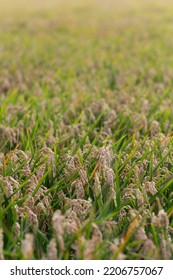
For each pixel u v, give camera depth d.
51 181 3.86
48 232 3.34
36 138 5.28
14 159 4.17
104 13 24.95
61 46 13.98
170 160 4.21
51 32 17.61
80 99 7.03
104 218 3.04
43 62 11.47
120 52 12.72
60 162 4.20
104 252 2.88
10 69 10.57
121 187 3.75
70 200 3.44
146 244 2.96
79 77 9.30
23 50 13.28
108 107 6.42
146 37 15.87
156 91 8.45
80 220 3.23
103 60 11.10
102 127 5.82
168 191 3.78
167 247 3.00
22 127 5.64
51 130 5.34
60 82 8.98
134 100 6.99
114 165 3.96
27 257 2.56
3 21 21.67
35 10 27.69
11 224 3.35
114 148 4.47
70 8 28.38
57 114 6.29
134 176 3.81
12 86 8.95
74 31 17.48
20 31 18.08
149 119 5.93
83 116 5.98
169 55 12.45
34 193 3.52
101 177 3.77
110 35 16.34
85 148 4.52
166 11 25.70
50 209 3.44
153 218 3.06
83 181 3.70
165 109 6.39
